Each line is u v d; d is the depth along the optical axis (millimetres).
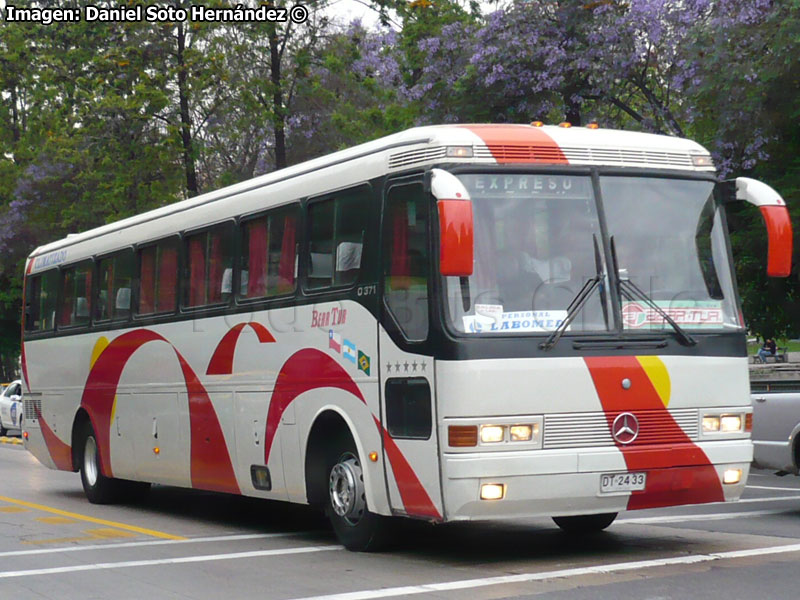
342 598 8430
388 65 31953
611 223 9750
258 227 12508
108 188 37625
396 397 9852
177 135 34906
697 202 10141
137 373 15297
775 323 23234
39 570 10180
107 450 16172
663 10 23703
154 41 35000
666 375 9578
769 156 21047
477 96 27000
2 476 22078
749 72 20312
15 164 49188
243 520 14281
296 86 34969
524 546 10930
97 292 16750
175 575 9773
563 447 9227
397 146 10141
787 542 10781
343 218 10906
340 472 10867
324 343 11016
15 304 54219
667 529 12000
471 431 9070
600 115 27594
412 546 11094
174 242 14461
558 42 25734
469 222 8602
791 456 13750
